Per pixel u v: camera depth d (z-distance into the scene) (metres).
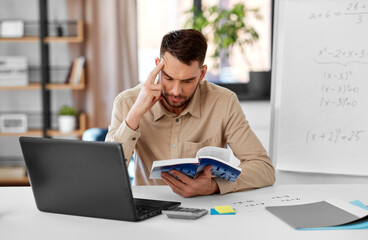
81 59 3.51
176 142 1.69
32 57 3.88
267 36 3.71
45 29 3.58
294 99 1.97
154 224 1.11
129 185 1.10
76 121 3.67
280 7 1.98
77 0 3.55
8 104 3.92
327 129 1.95
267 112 3.67
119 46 3.54
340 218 1.13
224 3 3.69
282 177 2.02
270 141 2.04
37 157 1.19
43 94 3.56
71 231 1.07
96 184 1.13
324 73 1.94
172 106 1.56
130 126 1.51
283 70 1.98
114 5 3.51
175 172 1.30
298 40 1.96
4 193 1.44
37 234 1.05
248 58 3.74
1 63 3.53
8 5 3.81
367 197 1.40
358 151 1.93
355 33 1.91
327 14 1.93
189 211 1.17
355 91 1.92
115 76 3.55
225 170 1.30
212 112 1.71
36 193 1.23
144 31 3.82
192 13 3.70
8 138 3.94
